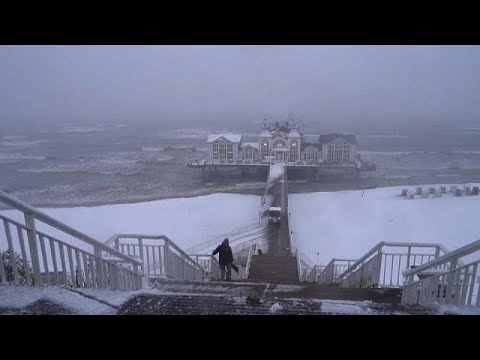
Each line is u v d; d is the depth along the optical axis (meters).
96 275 6.17
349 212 38.56
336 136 66.62
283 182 48.94
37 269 5.21
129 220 36.09
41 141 117.00
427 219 34.88
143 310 4.89
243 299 5.32
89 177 63.12
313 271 15.42
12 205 4.81
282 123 76.19
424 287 6.32
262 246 25.97
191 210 40.16
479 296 5.18
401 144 106.25
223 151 66.12
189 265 10.99
